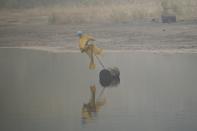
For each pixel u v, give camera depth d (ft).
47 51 299.99
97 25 365.20
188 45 290.56
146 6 368.27
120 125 122.52
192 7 359.87
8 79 200.64
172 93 161.79
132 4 372.38
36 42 332.19
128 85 179.93
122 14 369.30
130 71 211.82
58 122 127.95
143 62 239.09
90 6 381.40
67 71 218.59
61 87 179.52
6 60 261.24
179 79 188.55
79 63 243.40
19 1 394.32
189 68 216.13
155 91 166.30
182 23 350.84
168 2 363.56
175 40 303.89
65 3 388.16
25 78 201.87
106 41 312.71
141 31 331.98
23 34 354.13
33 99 159.12
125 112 137.90
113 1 377.91
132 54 272.10
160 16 363.56
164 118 129.08
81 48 208.54
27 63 247.70
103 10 376.48
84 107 146.20
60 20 374.43
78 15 378.12
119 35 325.62
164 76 195.93
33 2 393.70
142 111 138.21
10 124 126.41
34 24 374.22
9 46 329.72
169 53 270.67
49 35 345.31
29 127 122.62
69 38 334.03
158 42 302.04
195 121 125.08
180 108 140.46
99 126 122.21
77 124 125.08
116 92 168.14
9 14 389.39
